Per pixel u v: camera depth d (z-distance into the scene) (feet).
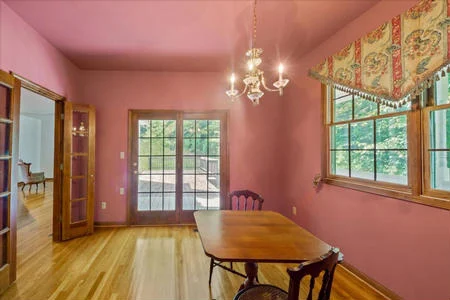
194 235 12.60
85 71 13.87
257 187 14.60
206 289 7.83
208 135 14.61
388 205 7.38
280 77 6.05
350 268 8.84
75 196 12.78
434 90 6.40
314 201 11.09
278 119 14.61
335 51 9.61
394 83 6.72
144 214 14.30
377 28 7.29
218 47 10.86
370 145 8.40
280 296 5.16
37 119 31.68
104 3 7.72
